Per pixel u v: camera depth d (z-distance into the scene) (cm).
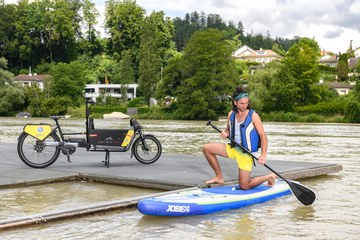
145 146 998
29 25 10988
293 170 919
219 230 555
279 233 546
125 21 11244
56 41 11238
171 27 11762
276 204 693
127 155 1145
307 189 669
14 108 7844
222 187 727
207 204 632
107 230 548
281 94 6606
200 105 6538
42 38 11200
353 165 1271
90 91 9662
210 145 726
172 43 11688
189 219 603
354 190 827
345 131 3512
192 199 640
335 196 769
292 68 7056
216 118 6594
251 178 768
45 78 8275
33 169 915
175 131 3312
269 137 2730
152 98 8581
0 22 10894
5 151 1218
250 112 677
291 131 3522
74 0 11888
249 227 570
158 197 643
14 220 553
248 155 692
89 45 11788
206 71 6550
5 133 2928
